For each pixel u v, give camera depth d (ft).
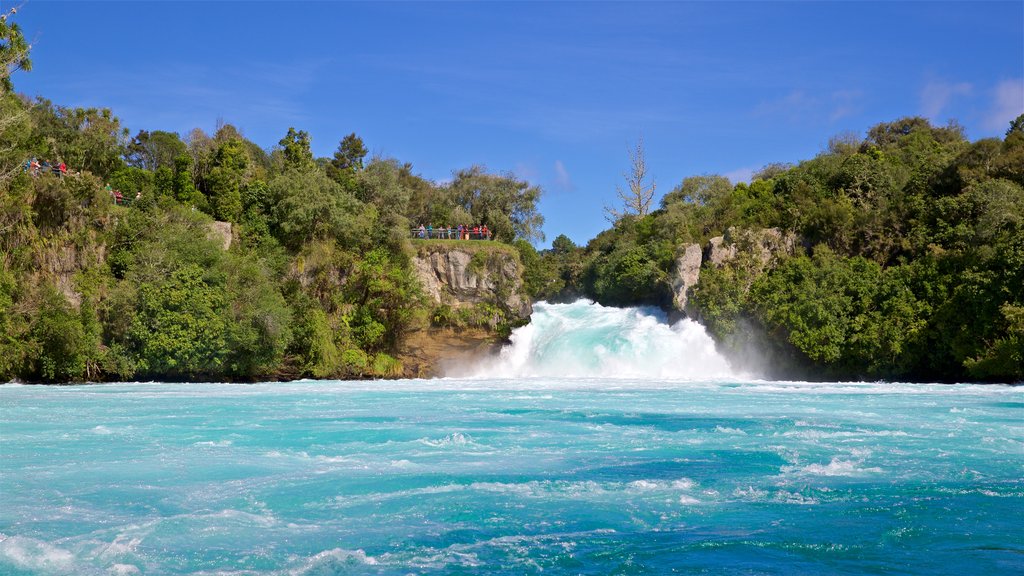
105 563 43.80
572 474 65.92
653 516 53.78
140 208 212.43
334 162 353.31
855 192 256.73
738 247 237.04
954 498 58.54
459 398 132.05
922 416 103.45
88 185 192.13
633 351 226.99
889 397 133.39
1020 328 168.45
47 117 252.01
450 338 239.30
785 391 147.95
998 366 171.01
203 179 259.19
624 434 87.35
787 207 257.34
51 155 225.35
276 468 67.82
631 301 281.95
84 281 183.93
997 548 47.06
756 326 219.20
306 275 225.97
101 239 192.13
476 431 89.10
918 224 224.33
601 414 106.22
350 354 219.41
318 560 44.55
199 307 185.37
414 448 78.13
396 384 177.68
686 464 70.23
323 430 89.97
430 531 50.21
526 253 328.90
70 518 52.49
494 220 324.19
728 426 93.71
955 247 202.49
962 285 184.75
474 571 42.93
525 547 47.16
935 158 259.39
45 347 174.70
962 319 184.44
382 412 109.09
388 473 65.98
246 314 193.98
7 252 174.60
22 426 92.17
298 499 57.62
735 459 72.43
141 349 184.24
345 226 229.45
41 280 178.29
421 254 241.96
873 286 206.18
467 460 71.82
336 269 228.22
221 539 48.32
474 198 336.70
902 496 59.11
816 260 225.56
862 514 54.34
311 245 227.40
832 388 156.66
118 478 63.72
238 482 62.54
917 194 235.81
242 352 197.98
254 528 50.65
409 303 230.27
